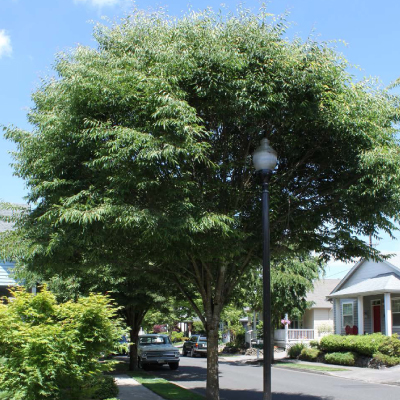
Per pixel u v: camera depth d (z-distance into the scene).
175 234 7.20
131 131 7.00
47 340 6.66
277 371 22.81
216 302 10.29
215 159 9.19
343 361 23.95
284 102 8.08
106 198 7.18
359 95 8.73
